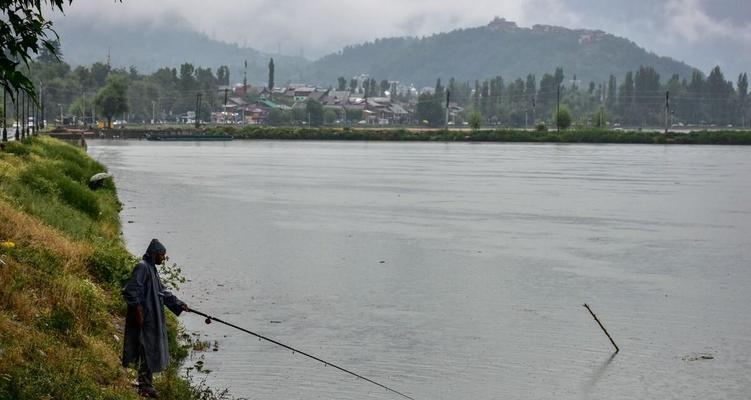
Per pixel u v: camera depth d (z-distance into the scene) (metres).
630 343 22.73
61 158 53.53
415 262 34.12
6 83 14.06
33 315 16.19
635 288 29.67
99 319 18.31
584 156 129.62
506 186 71.56
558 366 20.69
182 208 51.44
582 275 31.89
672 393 18.95
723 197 63.00
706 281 31.00
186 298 26.59
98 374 15.11
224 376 19.14
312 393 18.34
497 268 33.12
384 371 20.08
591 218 49.53
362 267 32.81
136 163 98.31
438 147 167.62
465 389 18.95
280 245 37.75
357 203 56.53
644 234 43.06
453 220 47.88
